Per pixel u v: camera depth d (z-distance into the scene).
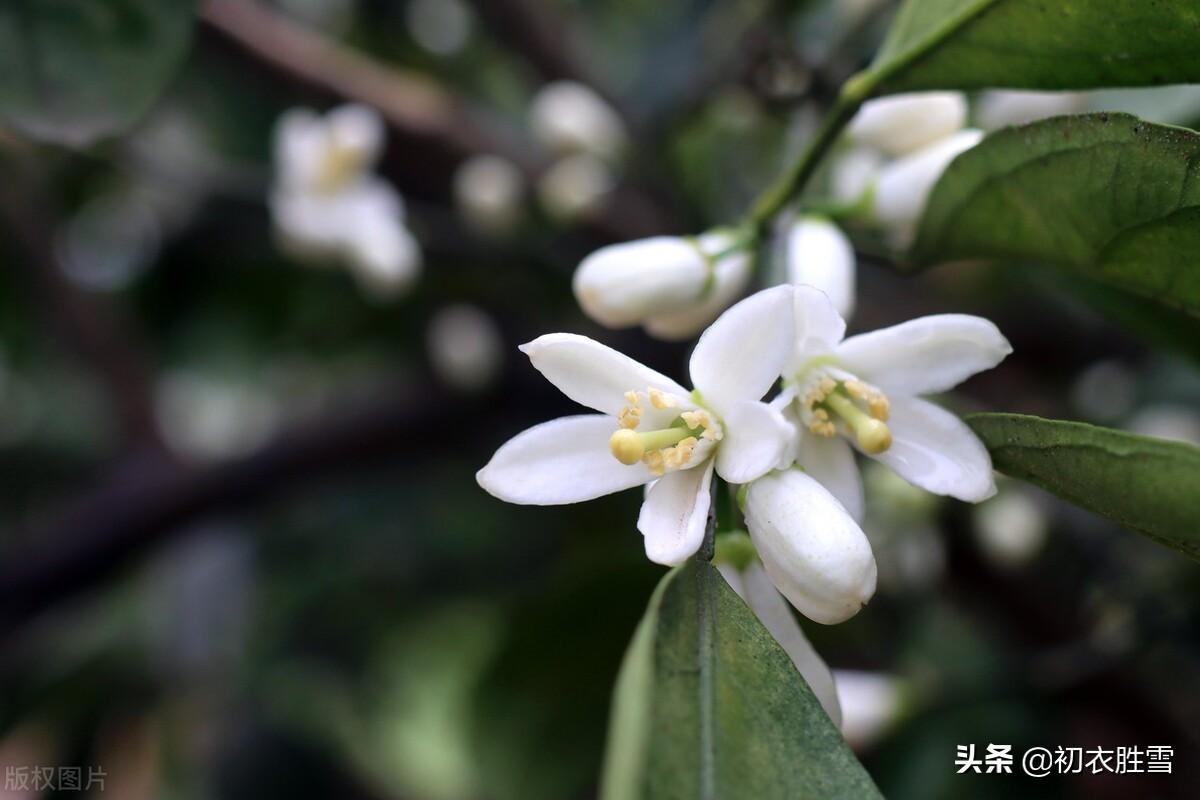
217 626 0.40
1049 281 0.22
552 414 0.35
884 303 0.35
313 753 0.39
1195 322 0.19
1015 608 0.30
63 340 0.36
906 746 0.27
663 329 0.21
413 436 0.35
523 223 0.33
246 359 0.42
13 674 0.36
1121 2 0.17
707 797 0.15
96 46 0.23
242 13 0.30
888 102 0.22
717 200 0.32
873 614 0.29
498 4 0.32
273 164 0.36
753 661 0.16
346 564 0.41
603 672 0.25
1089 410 0.33
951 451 0.17
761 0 0.28
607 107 0.33
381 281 0.31
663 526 0.17
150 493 0.33
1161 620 0.27
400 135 0.32
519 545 0.40
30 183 0.35
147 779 0.38
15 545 0.33
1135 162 0.17
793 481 0.17
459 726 0.27
